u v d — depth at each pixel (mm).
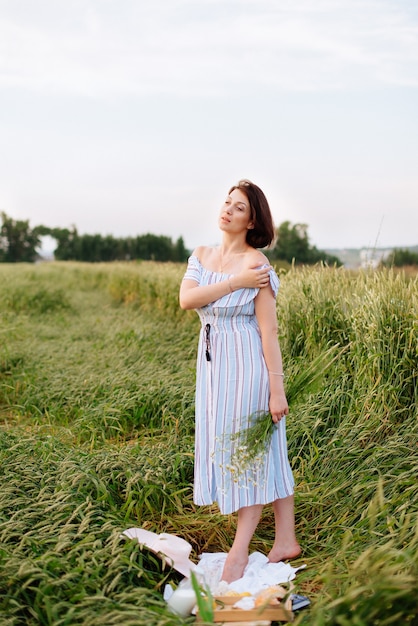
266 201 3115
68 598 2557
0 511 3254
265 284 2992
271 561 3082
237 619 2508
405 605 2197
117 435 5094
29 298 13336
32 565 2652
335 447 4047
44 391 6211
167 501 3609
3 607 2508
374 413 4152
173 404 5344
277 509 3129
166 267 13484
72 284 21719
